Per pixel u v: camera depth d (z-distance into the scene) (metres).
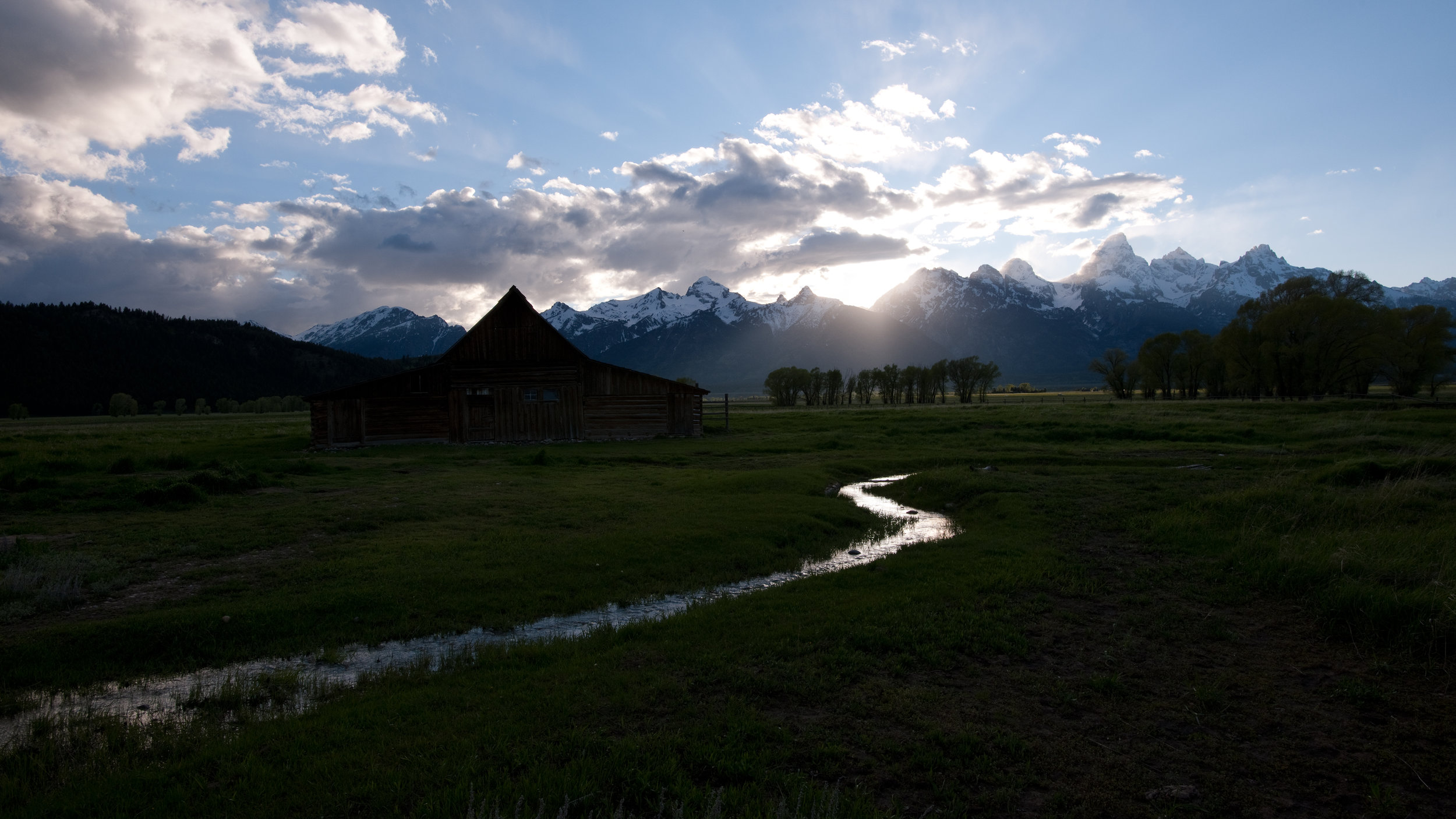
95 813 5.68
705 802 5.34
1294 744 6.49
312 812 5.55
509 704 7.49
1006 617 10.07
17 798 5.98
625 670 8.38
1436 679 7.73
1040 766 6.09
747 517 18.47
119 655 9.52
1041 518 17.75
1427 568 10.28
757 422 60.28
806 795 5.46
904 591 11.62
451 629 10.84
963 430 48.94
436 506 19.92
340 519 17.72
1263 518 15.09
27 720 7.74
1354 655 8.55
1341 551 11.20
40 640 9.56
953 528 18.77
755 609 10.91
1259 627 9.69
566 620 11.44
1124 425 45.94
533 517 18.52
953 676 8.12
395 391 43.34
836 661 8.52
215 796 5.80
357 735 6.80
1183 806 5.49
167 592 11.96
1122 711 7.18
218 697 8.16
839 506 21.11
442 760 6.19
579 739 6.53
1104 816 5.38
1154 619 10.06
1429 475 17.81
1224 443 38.06
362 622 10.94
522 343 45.12
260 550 14.86
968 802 5.54
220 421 106.50
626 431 46.44
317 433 41.34
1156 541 14.81
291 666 9.39
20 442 44.41
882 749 6.39
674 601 12.43
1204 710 7.19
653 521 18.03
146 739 7.11
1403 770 6.00
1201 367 99.88
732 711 7.13
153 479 23.58
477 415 44.44
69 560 13.00
